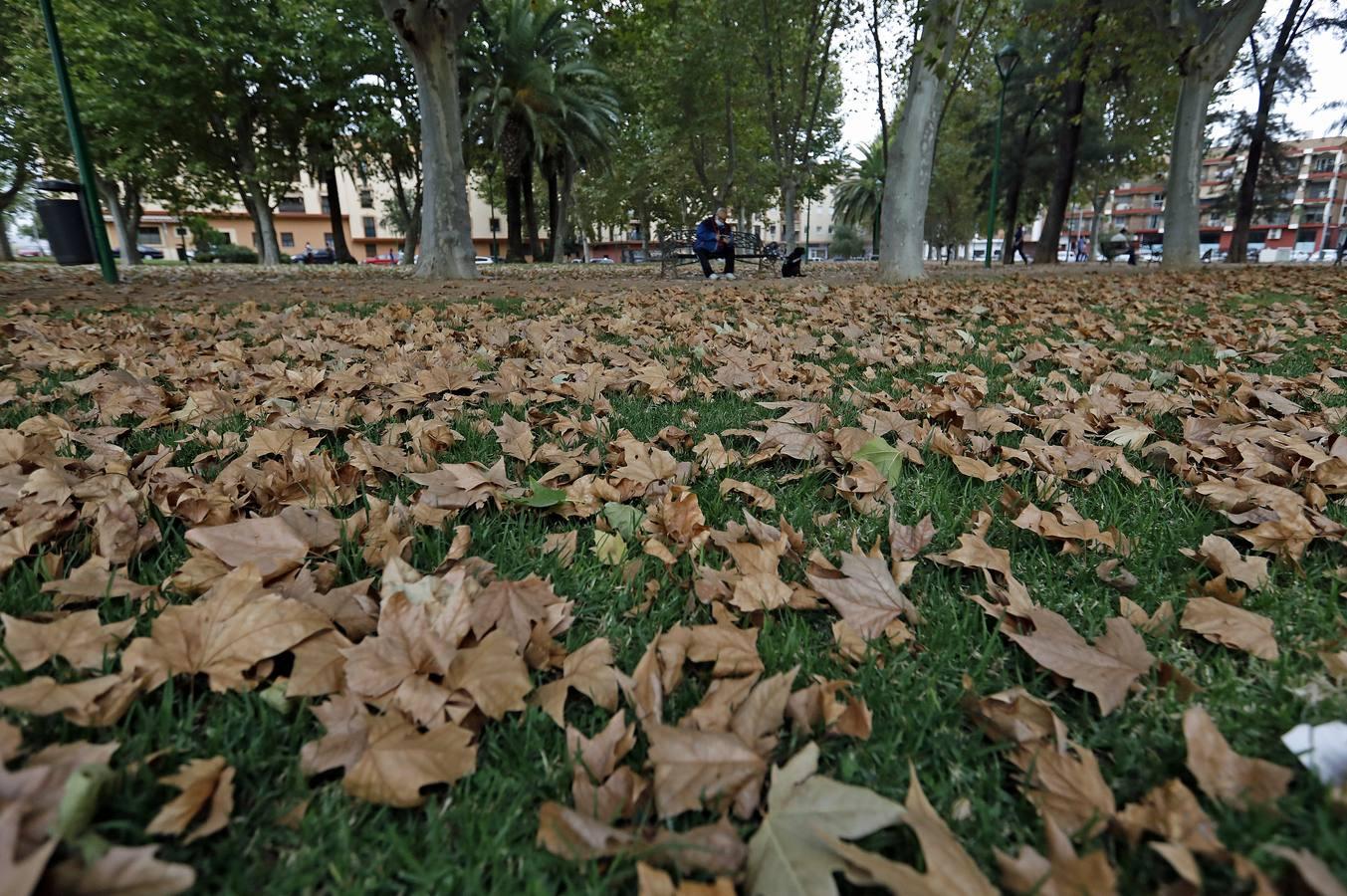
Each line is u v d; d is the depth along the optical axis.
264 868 0.87
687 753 0.99
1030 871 0.84
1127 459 2.42
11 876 0.67
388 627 1.23
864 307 7.12
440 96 11.67
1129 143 28.31
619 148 38.94
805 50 23.17
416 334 5.05
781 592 1.47
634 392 3.40
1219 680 1.27
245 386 3.38
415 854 0.92
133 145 23.34
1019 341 5.05
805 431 2.58
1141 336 5.25
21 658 1.15
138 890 0.74
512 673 1.14
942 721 1.17
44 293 8.47
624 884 0.87
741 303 7.67
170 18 20.98
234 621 1.23
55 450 2.28
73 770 0.88
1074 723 1.17
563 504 1.93
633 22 13.67
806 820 0.89
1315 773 0.98
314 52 22.64
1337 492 2.02
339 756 1.02
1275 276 12.04
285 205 67.50
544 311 7.10
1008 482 2.22
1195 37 13.30
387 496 2.03
